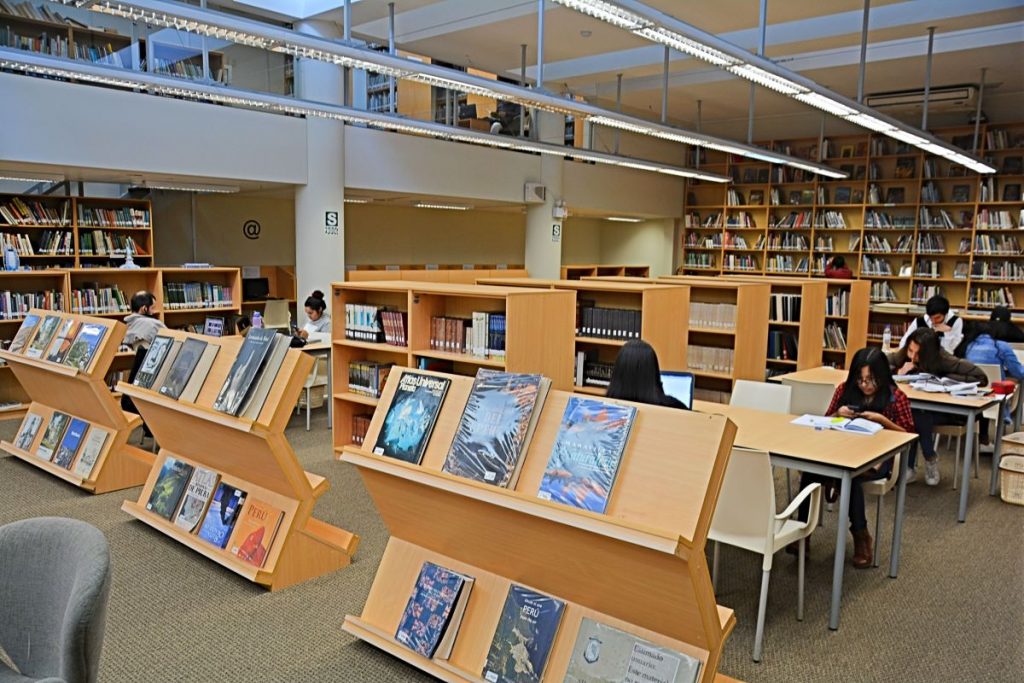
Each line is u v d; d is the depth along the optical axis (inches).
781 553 164.7
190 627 126.3
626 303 234.8
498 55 354.0
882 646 124.4
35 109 253.6
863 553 157.3
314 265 336.5
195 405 143.9
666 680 84.7
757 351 259.4
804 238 503.2
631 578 84.6
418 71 212.7
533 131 435.8
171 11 164.6
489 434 98.3
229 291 343.6
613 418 90.1
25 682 76.9
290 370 135.9
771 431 152.0
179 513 160.1
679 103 446.6
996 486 210.1
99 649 70.3
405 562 117.5
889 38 300.7
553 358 209.9
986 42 309.1
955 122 437.1
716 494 82.3
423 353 212.1
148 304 265.6
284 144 323.0
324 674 112.6
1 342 282.2
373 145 356.5
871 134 466.3
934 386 201.6
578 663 90.9
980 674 116.1
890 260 470.6
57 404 215.6
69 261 329.7
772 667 117.6
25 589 81.0
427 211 511.2
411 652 108.3
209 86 235.3
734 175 533.3
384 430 111.4
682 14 279.3
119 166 274.8
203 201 411.5
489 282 261.3
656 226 577.9
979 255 431.2
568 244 593.3
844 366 316.8
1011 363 245.8
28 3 248.1
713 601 84.4
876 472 154.9
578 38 319.6
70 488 198.5
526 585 101.1
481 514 95.3
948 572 155.4
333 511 185.3
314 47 190.1
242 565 141.8
